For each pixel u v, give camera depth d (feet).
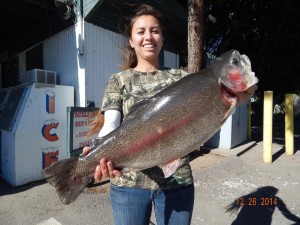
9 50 32.60
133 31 7.11
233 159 23.67
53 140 19.25
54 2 21.86
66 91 20.42
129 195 6.91
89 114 19.38
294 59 48.32
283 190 17.26
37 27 26.99
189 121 6.23
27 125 18.01
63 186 6.29
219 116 6.31
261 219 13.69
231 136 27.22
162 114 6.25
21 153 17.75
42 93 18.80
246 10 45.19
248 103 32.83
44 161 18.84
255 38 49.08
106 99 7.04
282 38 48.65
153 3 26.27
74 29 22.61
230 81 6.07
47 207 14.60
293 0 42.01
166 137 6.25
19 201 15.39
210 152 26.40
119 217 7.08
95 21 22.94
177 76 7.30
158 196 6.93
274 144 31.19
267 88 55.98
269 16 45.47
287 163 23.26
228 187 17.70
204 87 6.26
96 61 23.16
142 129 6.28
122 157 6.31
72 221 13.25
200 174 19.56
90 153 6.32
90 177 6.42
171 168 6.43
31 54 28.50
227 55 6.45
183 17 31.24
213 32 47.80
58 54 24.48
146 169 6.87
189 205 7.16
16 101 19.12
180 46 35.86
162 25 7.29
